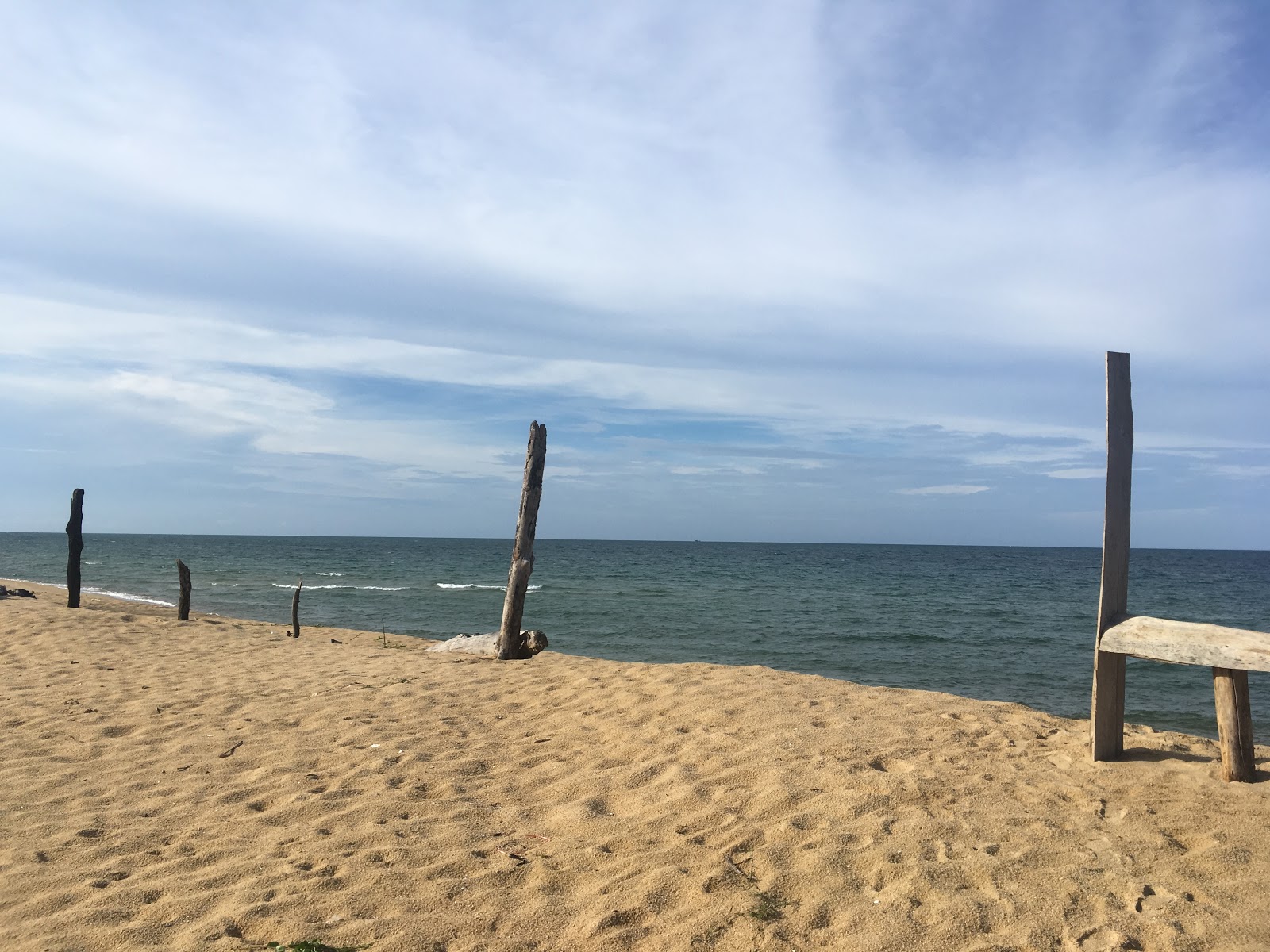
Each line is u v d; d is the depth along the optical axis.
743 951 2.88
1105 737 4.71
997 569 71.19
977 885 3.28
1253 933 2.91
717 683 7.01
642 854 3.66
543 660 9.28
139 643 10.17
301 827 4.10
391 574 50.28
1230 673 4.25
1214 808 3.91
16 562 53.38
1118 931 2.94
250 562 63.09
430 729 5.92
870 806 4.05
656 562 78.62
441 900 3.29
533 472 9.62
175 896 3.33
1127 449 4.80
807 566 72.12
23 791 4.61
